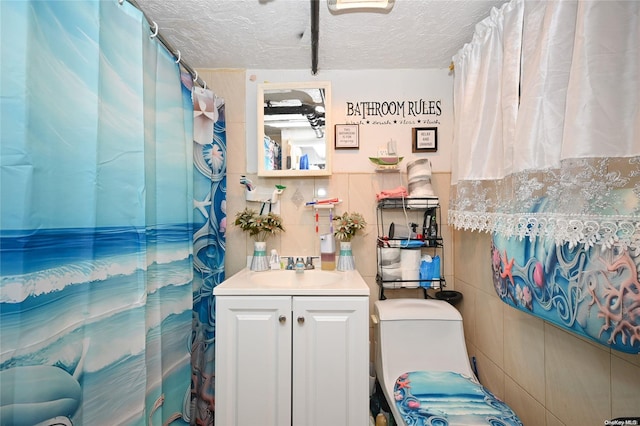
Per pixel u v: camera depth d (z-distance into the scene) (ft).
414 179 4.78
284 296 3.62
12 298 1.83
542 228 2.54
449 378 3.55
